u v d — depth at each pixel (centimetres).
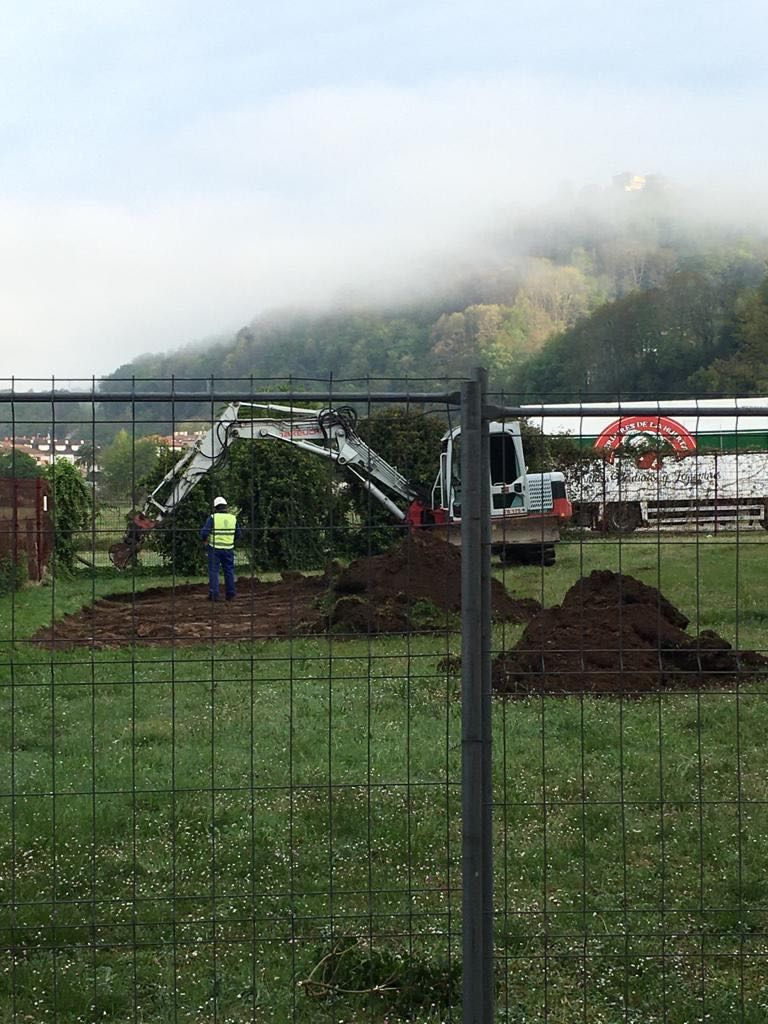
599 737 1073
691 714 1176
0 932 638
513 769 966
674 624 1578
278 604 2056
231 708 1216
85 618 1620
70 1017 539
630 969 581
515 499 1917
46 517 1202
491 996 470
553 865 751
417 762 989
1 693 1295
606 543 539
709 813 855
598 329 12800
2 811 861
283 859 762
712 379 10906
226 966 591
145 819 850
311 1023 529
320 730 1102
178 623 1858
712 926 647
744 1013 529
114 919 658
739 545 548
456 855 771
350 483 1416
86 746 1072
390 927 631
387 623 1641
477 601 468
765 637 1495
